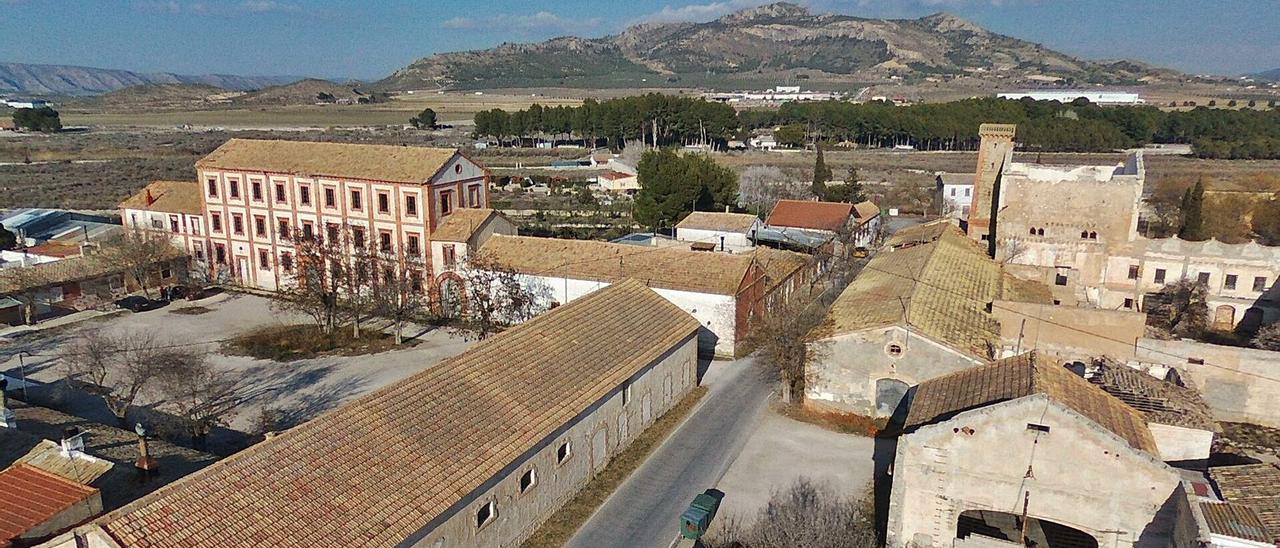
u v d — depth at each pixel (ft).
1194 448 87.97
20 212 275.39
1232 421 119.14
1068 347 123.03
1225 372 117.91
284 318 187.62
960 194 327.47
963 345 116.06
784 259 199.72
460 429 84.99
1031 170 184.96
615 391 110.63
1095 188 169.07
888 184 394.11
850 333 121.80
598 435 107.04
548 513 96.37
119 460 104.12
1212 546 61.62
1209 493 69.56
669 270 166.50
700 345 162.40
